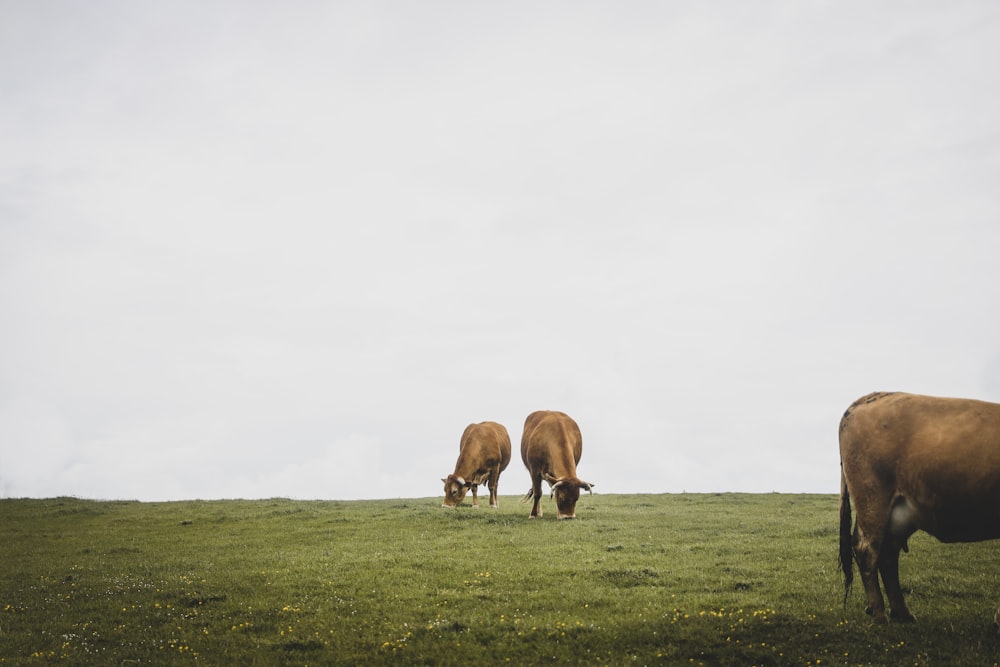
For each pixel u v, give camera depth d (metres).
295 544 20.83
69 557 20.05
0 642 11.95
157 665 10.77
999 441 10.05
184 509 29.77
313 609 13.45
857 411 11.48
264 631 12.30
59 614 13.55
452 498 27.11
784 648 10.68
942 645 10.39
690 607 12.83
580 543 19.28
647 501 30.50
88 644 11.84
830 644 10.67
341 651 11.16
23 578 17.03
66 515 29.33
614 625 11.88
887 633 10.89
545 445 23.80
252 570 16.89
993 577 14.48
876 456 11.05
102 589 15.31
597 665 10.36
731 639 11.09
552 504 29.19
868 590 11.27
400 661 10.76
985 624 11.28
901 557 16.58
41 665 10.82
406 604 13.61
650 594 13.89
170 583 15.70
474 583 15.03
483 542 19.66
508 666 10.44
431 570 16.39
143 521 27.11
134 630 12.46
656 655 10.59
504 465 29.08
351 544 20.19
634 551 18.23
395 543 20.06
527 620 12.33
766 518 24.23
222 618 13.02
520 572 15.89
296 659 10.92
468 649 11.07
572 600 13.55
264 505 30.38
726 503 29.31
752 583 14.54
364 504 30.41
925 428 10.66
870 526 11.13
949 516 10.38
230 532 23.86
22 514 29.41
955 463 10.22
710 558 17.27
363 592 14.53
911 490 10.69
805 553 17.67
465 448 27.64
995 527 10.20
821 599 13.21
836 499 30.62
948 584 14.00
